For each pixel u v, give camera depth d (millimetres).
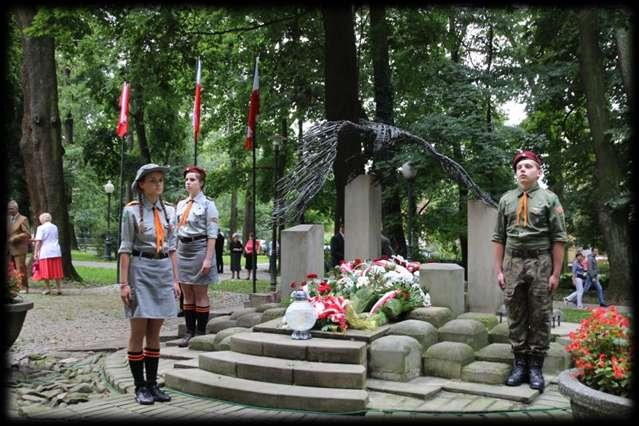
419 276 7305
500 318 7266
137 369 5086
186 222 7258
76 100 31719
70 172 36219
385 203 17391
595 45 16484
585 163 20469
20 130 22609
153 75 14781
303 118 20422
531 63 19984
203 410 4848
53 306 11766
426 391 5164
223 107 26156
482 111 18812
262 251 43906
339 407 4766
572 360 6020
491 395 5156
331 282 6953
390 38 16938
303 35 17203
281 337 5895
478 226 7941
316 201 20484
